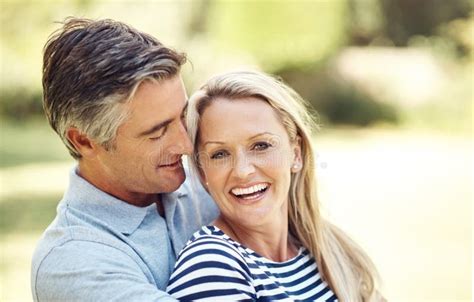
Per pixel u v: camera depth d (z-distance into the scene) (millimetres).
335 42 15492
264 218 1896
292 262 2012
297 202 2086
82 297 1699
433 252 6691
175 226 1996
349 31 16547
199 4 14703
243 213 1886
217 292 1705
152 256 1855
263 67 15188
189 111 1901
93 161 1883
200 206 2105
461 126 14406
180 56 1862
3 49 12859
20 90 14359
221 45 14805
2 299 5477
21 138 13148
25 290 5727
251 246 1948
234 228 1952
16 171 10344
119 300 1663
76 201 1869
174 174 1898
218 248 1775
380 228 7457
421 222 7703
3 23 12523
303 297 1957
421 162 11266
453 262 6398
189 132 1906
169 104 1832
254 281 1798
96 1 12672
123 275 1713
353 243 2201
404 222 7688
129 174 1870
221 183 1883
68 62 1828
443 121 14602
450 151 12250
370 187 9477
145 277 1771
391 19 17172
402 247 6824
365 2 16953
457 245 6895
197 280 1715
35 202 8477
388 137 13750
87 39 1821
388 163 11195
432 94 14898
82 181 1882
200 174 2000
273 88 1921
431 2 16844
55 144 12656
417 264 6371
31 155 11586
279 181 1907
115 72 1781
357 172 10508
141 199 1964
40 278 1782
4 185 9406
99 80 1790
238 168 1857
